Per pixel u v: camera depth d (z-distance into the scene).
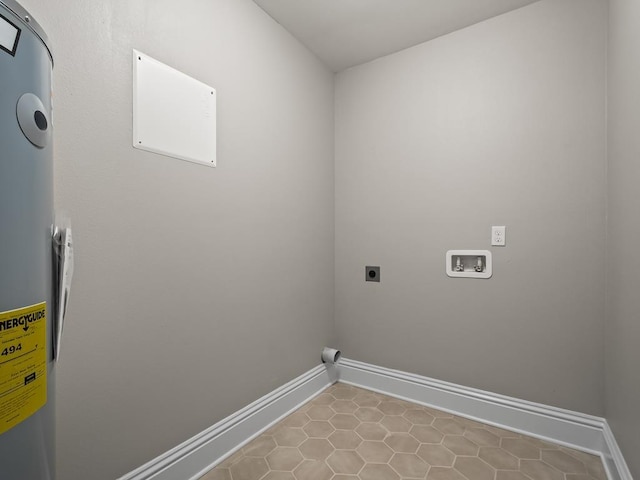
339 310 2.27
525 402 1.63
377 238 2.11
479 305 1.76
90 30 1.00
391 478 1.29
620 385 1.22
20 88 0.53
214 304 1.42
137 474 1.12
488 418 1.71
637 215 1.03
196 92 1.33
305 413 1.81
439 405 1.86
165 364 1.22
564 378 1.55
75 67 0.97
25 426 0.54
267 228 1.71
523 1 1.62
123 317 1.09
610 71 1.40
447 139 1.86
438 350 1.89
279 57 1.79
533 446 1.51
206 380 1.38
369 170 2.15
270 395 1.70
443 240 1.87
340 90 2.27
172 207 1.25
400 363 2.02
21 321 0.53
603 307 1.47
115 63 1.07
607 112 1.45
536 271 1.62
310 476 1.30
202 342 1.36
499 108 1.71
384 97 2.09
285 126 1.84
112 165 1.06
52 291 0.62
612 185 1.35
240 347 1.54
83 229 0.99
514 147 1.67
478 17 1.74
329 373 2.17
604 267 1.46
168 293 1.23
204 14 1.38
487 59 1.75
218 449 1.39
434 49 1.91
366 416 1.77
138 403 1.13
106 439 1.05
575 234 1.53
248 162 1.59
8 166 0.51
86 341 1.00
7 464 0.51
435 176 1.90
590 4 1.50
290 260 1.88
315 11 1.70
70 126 0.96
